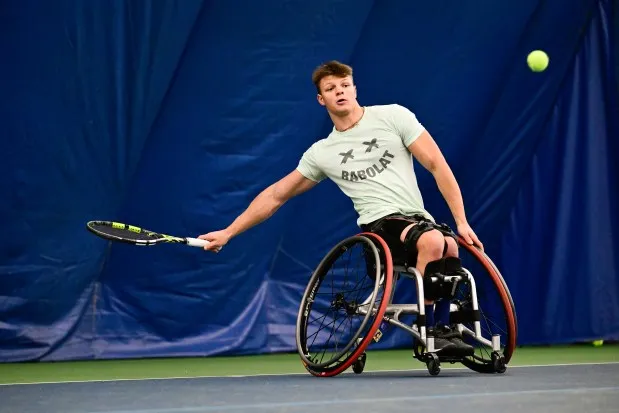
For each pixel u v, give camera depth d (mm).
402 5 10891
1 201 9922
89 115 9945
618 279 12500
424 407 5363
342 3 10500
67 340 10281
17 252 10055
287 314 11273
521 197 12297
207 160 10578
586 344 12773
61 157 9984
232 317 11008
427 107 11445
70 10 9688
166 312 10711
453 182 8180
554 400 5664
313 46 10578
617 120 12375
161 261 10633
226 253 10828
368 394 6117
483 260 8031
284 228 11039
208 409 5414
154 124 10312
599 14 12125
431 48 11180
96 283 10469
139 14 9859
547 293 12281
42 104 9828
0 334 10008
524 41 11594
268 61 10477
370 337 7477
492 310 12227
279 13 10367
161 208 10570
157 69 9992
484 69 11453
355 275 11523
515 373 7840
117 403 5820
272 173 10789
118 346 10484
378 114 8344
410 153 8383
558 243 12281
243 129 10594
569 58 11938
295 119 10703
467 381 7055
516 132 11922
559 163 12250
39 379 8188
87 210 10195
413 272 7766
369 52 10992
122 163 10133
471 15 11164
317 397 5977
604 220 12398
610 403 5484
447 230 8047
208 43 10273
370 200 8273
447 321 7934
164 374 8641
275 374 8461
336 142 8391
